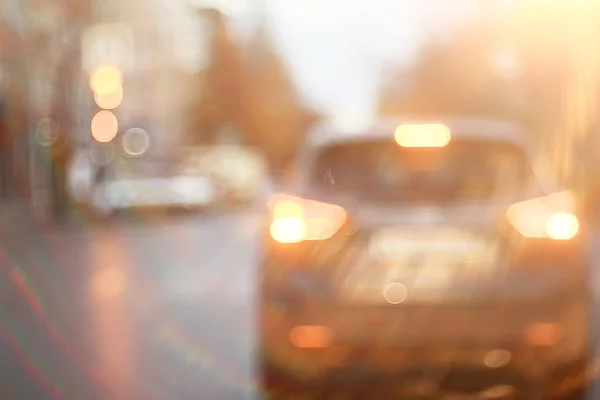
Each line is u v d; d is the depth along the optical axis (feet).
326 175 26.73
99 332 39.60
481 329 24.43
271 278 25.50
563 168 97.55
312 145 27.94
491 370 27.81
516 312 24.52
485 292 24.48
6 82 123.34
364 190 26.23
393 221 24.95
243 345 35.78
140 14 131.75
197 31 156.04
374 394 26.94
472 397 26.40
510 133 27.40
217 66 234.17
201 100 235.81
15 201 140.15
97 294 51.21
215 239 85.76
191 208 120.47
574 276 24.88
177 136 228.84
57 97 122.62
